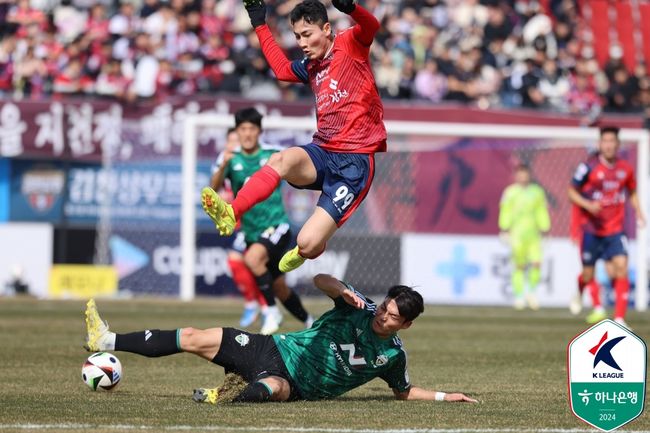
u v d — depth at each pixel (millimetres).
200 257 74250
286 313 61812
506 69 87438
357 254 74625
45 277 73375
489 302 75500
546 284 76000
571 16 92438
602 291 75125
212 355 25250
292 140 73812
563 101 86125
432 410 24750
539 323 57938
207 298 73188
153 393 27719
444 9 90688
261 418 22656
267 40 28375
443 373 34344
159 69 79938
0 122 71562
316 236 26234
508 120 76312
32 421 22094
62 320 53875
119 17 82562
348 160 26656
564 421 23234
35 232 73375
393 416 23516
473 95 84812
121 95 73188
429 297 75375
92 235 73938
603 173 53594
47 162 73500
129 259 74125
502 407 25578
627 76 88250
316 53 26719
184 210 68562
